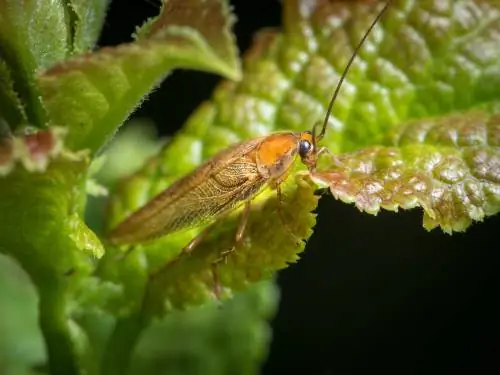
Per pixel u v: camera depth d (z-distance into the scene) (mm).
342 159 59
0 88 55
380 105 63
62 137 51
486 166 58
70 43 55
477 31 64
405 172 58
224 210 59
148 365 78
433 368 96
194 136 64
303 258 100
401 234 100
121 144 90
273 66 65
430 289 99
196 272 59
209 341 78
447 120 61
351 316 99
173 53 48
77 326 67
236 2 105
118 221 63
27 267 57
